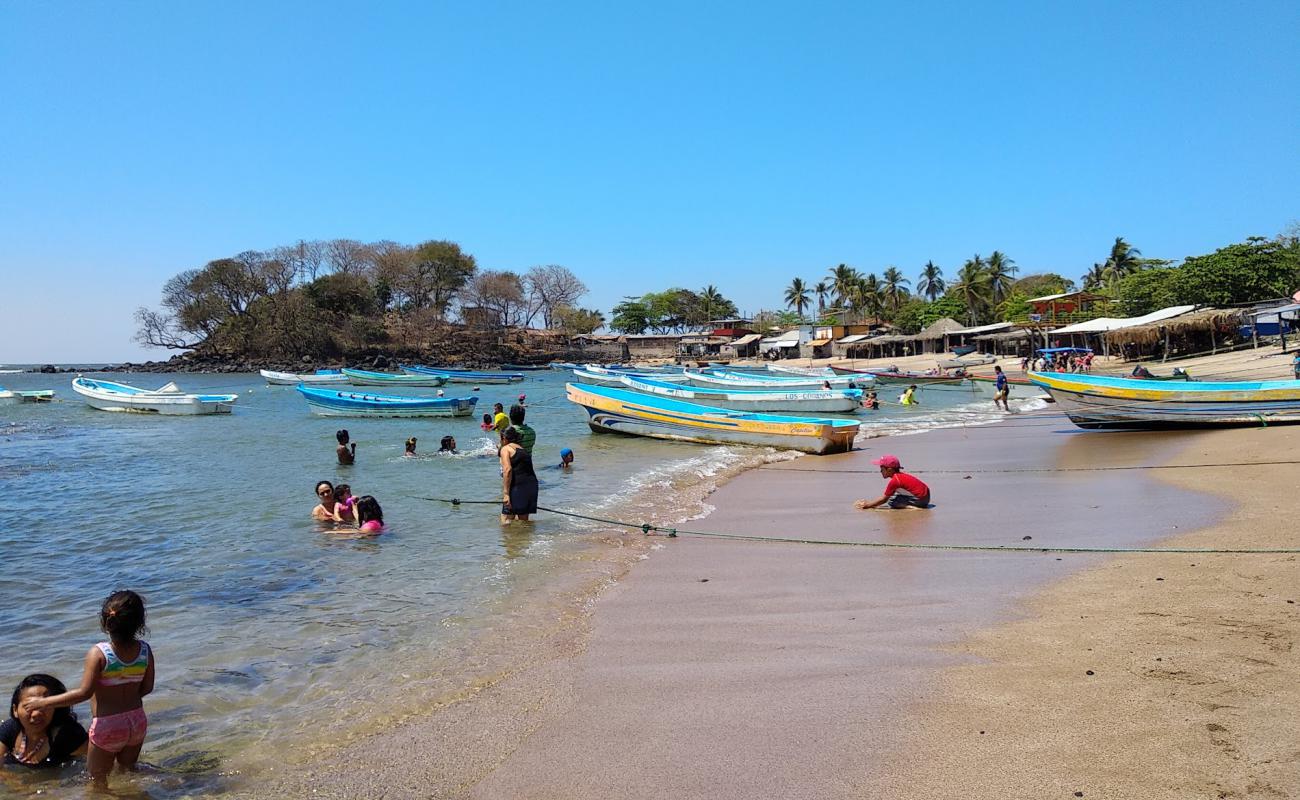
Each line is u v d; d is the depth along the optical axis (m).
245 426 32.41
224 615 7.58
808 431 19.45
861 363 78.81
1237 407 18.61
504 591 8.19
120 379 86.81
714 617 7.02
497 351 113.06
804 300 128.62
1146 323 50.06
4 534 11.58
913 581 7.80
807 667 5.67
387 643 6.70
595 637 6.64
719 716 4.92
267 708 5.44
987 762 4.09
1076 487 12.89
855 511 11.88
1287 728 4.16
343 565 9.47
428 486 15.80
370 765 4.56
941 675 5.32
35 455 22.64
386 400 35.09
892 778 4.02
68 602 8.19
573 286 135.25
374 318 110.69
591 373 58.41
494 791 4.18
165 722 5.25
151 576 9.12
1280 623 5.70
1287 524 8.97
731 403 32.75
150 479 17.41
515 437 11.93
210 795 4.30
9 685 5.93
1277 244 53.75
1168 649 5.40
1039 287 99.62
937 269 113.00
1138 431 20.09
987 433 22.80
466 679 5.83
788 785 4.03
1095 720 4.45
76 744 4.81
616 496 13.92
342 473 17.94
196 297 106.44
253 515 12.86
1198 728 4.25
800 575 8.30
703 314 145.88
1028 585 7.36
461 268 121.50
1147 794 3.67
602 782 4.20
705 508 12.65
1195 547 8.28
